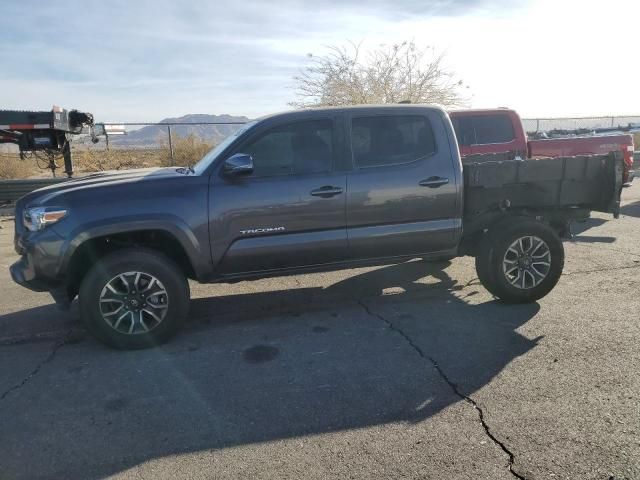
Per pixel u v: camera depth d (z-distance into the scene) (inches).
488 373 146.5
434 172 192.1
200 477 105.9
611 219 382.6
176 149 666.8
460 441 114.9
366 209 186.4
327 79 644.7
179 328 177.9
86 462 111.8
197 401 136.6
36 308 217.2
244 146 179.6
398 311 200.5
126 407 134.4
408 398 134.4
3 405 137.0
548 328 177.3
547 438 114.9
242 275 183.3
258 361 160.4
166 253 184.5
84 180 190.7
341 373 149.9
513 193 203.8
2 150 650.2
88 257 175.0
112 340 169.9
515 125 382.6
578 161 206.4
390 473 105.0
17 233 176.2
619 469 103.6
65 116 481.1
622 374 142.8
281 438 118.6
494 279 199.2
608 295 208.5
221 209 174.6
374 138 189.8
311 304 213.2
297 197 179.6
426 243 195.8
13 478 107.0
